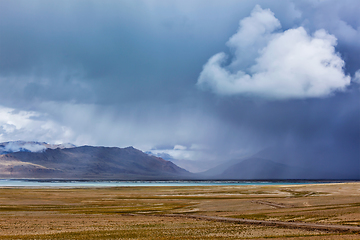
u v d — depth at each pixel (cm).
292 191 12650
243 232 4262
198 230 4447
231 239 3812
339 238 3712
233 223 5100
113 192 13462
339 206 6712
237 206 7544
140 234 4138
